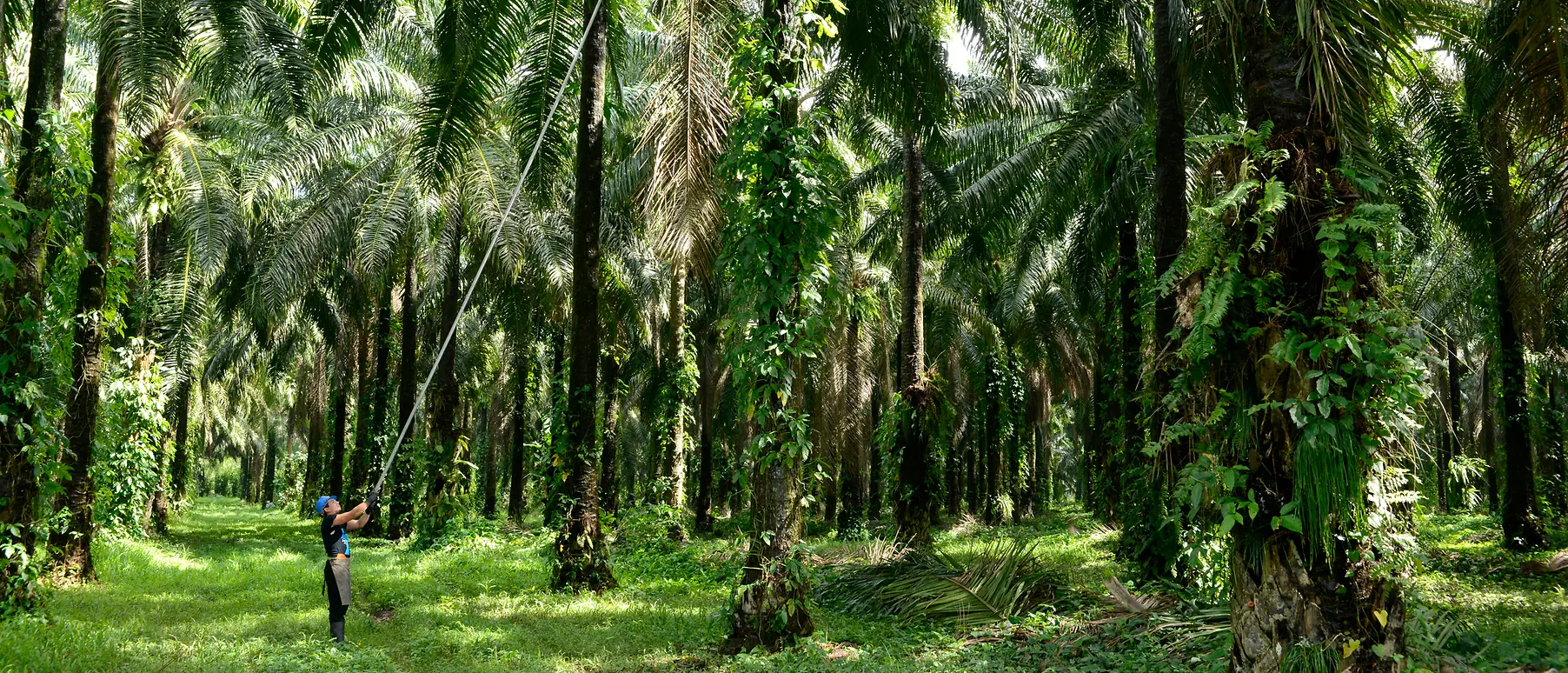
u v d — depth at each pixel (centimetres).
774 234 762
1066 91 1752
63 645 698
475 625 905
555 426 1495
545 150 1256
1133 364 1254
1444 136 1323
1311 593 459
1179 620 703
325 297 2591
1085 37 1207
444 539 1928
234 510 4903
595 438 1165
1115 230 1648
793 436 789
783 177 765
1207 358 497
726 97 945
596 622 922
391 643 821
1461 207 1362
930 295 2514
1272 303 471
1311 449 450
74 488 1091
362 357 2750
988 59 1309
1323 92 473
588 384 1160
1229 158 503
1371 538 457
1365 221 448
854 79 1227
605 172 1922
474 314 2981
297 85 1331
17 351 788
